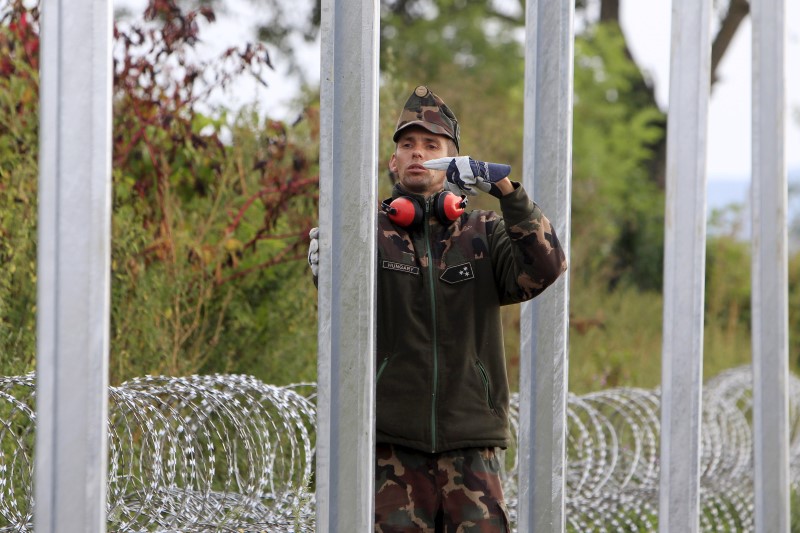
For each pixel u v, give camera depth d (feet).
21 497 50.14
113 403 48.24
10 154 64.54
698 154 43.27
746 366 90.43
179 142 73.67
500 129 147.74
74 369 29.86
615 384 105.19
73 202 29.96
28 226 62.54
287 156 78.84
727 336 137.59
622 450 66.90
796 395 89.30
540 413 41.65
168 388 46.96
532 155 42.11
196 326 68.49
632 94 212.23
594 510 61.98
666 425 43.45
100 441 30.07
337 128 34.04
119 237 67.05
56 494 29.71
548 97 41.93
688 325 43.32
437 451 37.91
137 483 48.98
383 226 39.19
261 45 75.25
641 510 66.90
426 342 38.27
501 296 39.65
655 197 181.47
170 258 69.67
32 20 69.51
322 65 34.09
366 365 33.86
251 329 74.28
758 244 52.31
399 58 187.32
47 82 29.99
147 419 45.27
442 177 39.78
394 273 38.52
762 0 52.03
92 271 29.99
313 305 75.97
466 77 174.29
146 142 71.67
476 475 38.24
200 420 46.50
